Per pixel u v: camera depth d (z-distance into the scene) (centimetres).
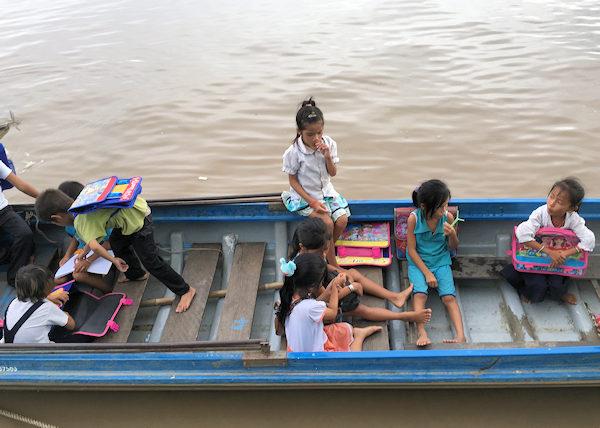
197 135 759
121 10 1363
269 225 403
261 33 1140
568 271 345
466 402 311
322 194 368
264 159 703
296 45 1061
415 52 993
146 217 339
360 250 377
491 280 382
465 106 793
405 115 780
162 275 344
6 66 1038
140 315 373
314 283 291
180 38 1138
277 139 743
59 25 1275
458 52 983
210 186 651
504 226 386
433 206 330
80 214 321
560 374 282
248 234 406
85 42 1148
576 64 906
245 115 804
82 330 331
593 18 1118
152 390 317
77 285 385
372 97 834
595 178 632
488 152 688
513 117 759
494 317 361
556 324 351
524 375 283
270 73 939
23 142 761
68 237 418
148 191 641
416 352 283
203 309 354
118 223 322
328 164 349
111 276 393
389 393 314
